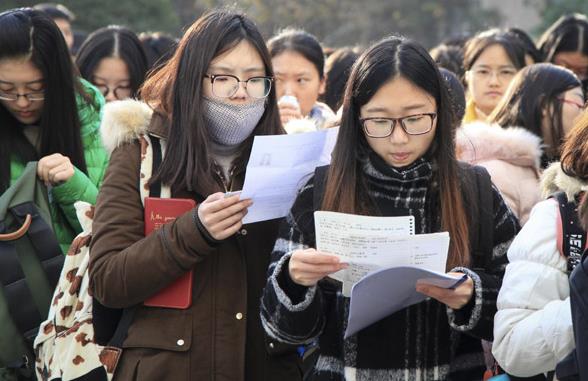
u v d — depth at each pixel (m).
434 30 30.52
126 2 18.81
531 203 4.66
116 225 3.57
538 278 3.06
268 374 3.72
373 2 29.80
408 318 3.33
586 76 7.25
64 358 3.90
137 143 3.71
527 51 7.12
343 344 3.36
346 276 3.21
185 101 3.62
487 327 3.24
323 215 3.12
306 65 6.36
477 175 3.47
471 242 3.37
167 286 3.57
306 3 29.36
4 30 4.53
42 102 4.73
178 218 3.50
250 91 3.68
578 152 3.01
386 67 3.22
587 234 3.02
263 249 3.74
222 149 3.80
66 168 4.61
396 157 3.29
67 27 8.62
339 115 4.27
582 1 20.39
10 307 4.39
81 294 3.93
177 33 20.16
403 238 3.05
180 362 3.55
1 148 4.73
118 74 6.56
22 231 4.45
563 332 2.93
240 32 3.67
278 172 3.39
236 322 3.62
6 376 4.43
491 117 5.27
